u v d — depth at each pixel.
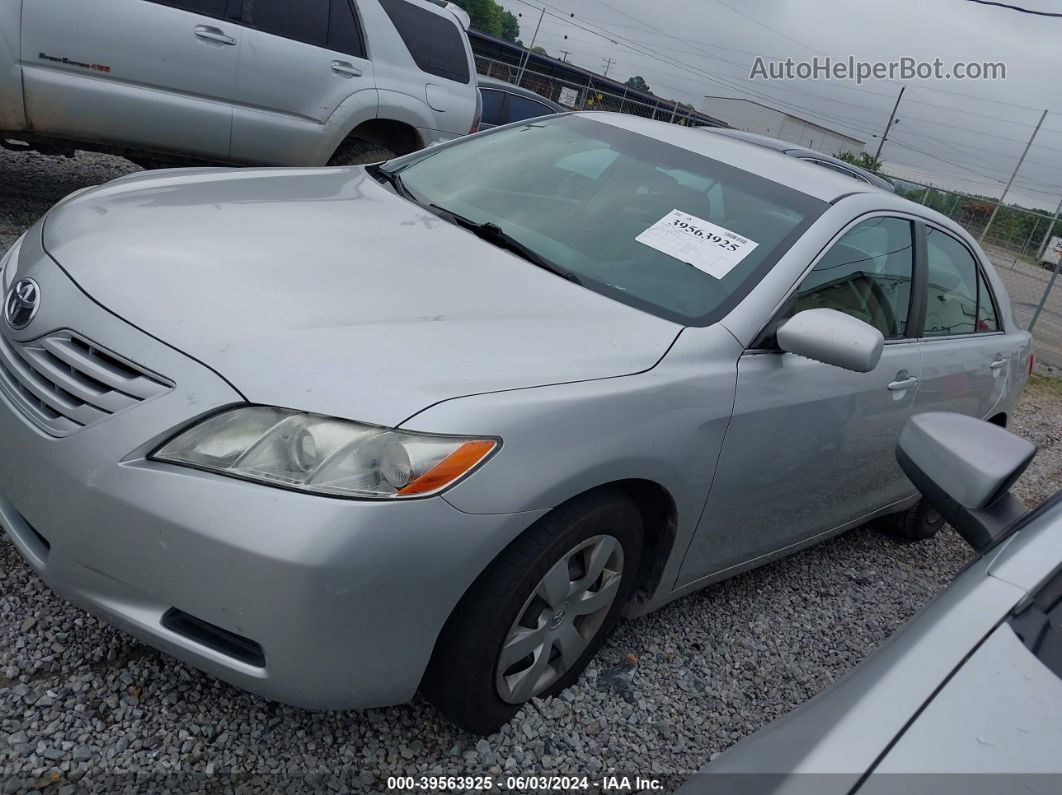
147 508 1.90
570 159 3.39
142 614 1.99
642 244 2.92
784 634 3.34
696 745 2.59
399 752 2.27
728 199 3.11
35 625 2.42
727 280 2.79
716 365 2.56
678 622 3.18
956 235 4.01
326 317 2.16
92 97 5.33
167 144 5.79
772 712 2.85
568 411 2.14
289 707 2.33
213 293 2.18
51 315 2.19
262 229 2.61
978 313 4.21
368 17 6.48
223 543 1.84
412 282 2.45
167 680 2.33
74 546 2.01
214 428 1.93
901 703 1.21
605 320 2.53
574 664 2.53
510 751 2.33
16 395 2.19
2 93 5.05
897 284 3.47
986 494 1.74
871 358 2.50
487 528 1.98
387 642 1.95
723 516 2.75
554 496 2.09
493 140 3.68
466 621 2.08
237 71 5.84
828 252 3.01
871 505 3.85
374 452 1.89
